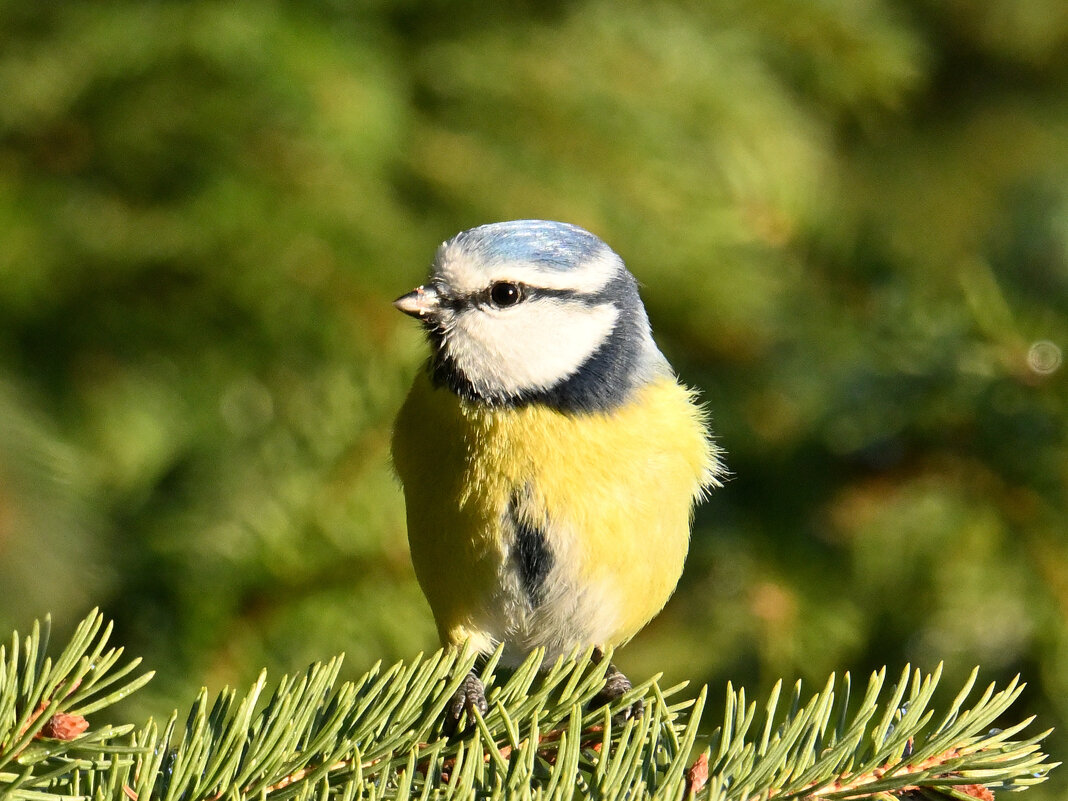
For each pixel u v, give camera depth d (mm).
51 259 10133
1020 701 8664
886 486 9156
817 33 11648
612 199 10086
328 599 8648
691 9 11438
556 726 5441
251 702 4957
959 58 14273
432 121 10562
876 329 9281
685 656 9148
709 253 9938
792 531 9258
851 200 12688
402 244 9789
